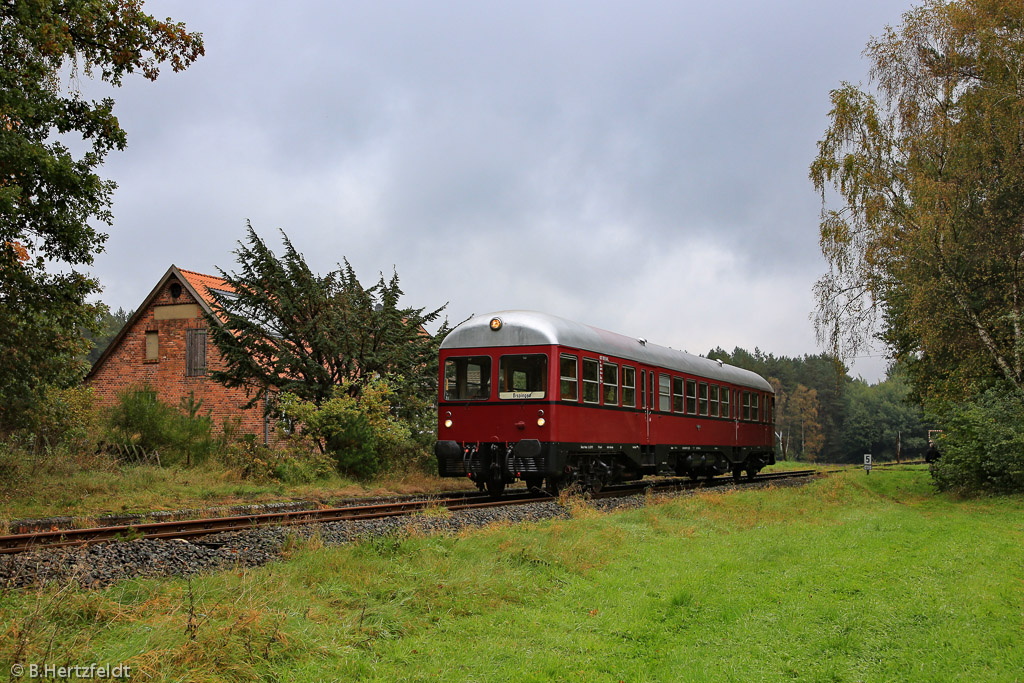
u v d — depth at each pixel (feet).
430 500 46.11
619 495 59.98
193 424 64.49
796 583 27.58
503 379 51.19
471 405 51.80
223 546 29.53
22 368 49.70
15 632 16.55
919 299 67.36
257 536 31.55
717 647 20.39
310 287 69.10
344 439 63.41
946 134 68.80
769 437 92.63
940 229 66.44
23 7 39.50
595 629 21.54
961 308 68.23
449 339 53.21
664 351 67.51
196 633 17.22
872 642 20.40
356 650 18.31
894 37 73.61
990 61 67.46
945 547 33.35
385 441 67.31
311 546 28.66
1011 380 67.21
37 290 45.47
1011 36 66.64
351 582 24.18
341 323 69.21
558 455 49.55
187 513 41.11
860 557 32.45
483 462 51.31
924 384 86.74
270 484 56.39
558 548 31.01
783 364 357.61
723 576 28.76
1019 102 64.44
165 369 97.81
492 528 35.09
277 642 17.75
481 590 24.48
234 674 16.11
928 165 71.46
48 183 42.52
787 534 39.99
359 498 52.75
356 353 70.95
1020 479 57.62
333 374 71.97
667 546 35.01
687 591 25.39
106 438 60.90
